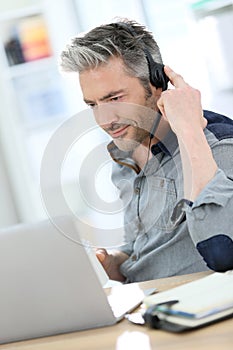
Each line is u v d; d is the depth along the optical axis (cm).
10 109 460
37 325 154
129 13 430
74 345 143
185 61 418
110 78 182
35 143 466
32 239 150
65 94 456
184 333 135
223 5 392
